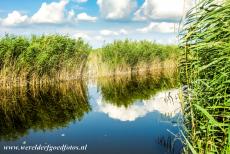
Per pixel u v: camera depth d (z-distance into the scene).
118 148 7.43
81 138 8.48
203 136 3.43
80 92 17.05
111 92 17.09
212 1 3.16
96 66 24.94
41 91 16.98
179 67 3.82
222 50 2.96
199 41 3.31
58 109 12.55
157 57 30.94
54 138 8.59
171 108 11.67
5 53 16.78
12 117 11.12
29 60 17.92
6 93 16.05
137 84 20.17
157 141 7.76
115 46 26.39
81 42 22.56
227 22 3.05
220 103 3.12
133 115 11.16
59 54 20.83
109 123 10.12
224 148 2.96
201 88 3.41
